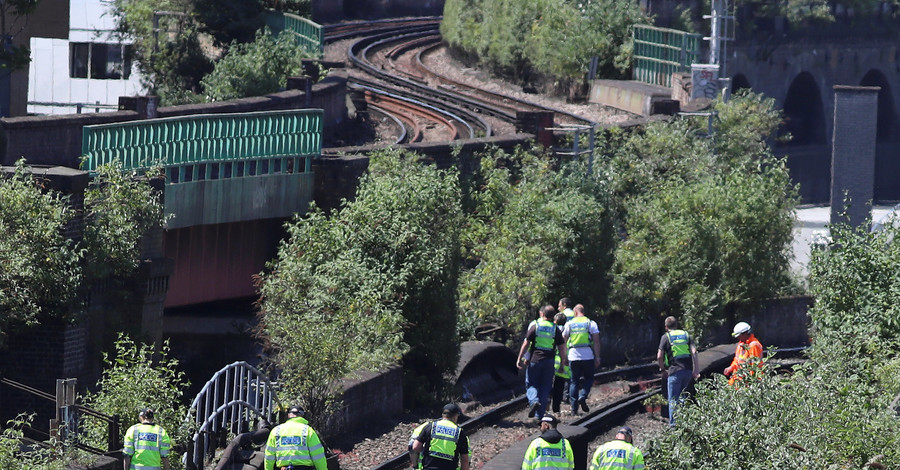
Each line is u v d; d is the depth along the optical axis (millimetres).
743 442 48625
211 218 87500
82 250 70188
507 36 193250
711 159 115500
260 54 137125
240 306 101438
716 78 144625
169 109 98625
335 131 136875
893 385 57938
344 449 64812
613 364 94000
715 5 151000
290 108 121625
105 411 59781
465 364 80688
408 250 78062
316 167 96312
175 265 86750
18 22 125500
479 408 76688
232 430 64688
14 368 73250
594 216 91188
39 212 68375
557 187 97438
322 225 79812
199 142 86250
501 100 167000
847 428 49438
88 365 75438
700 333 98438
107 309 76750
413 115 148375
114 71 153375
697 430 49844
